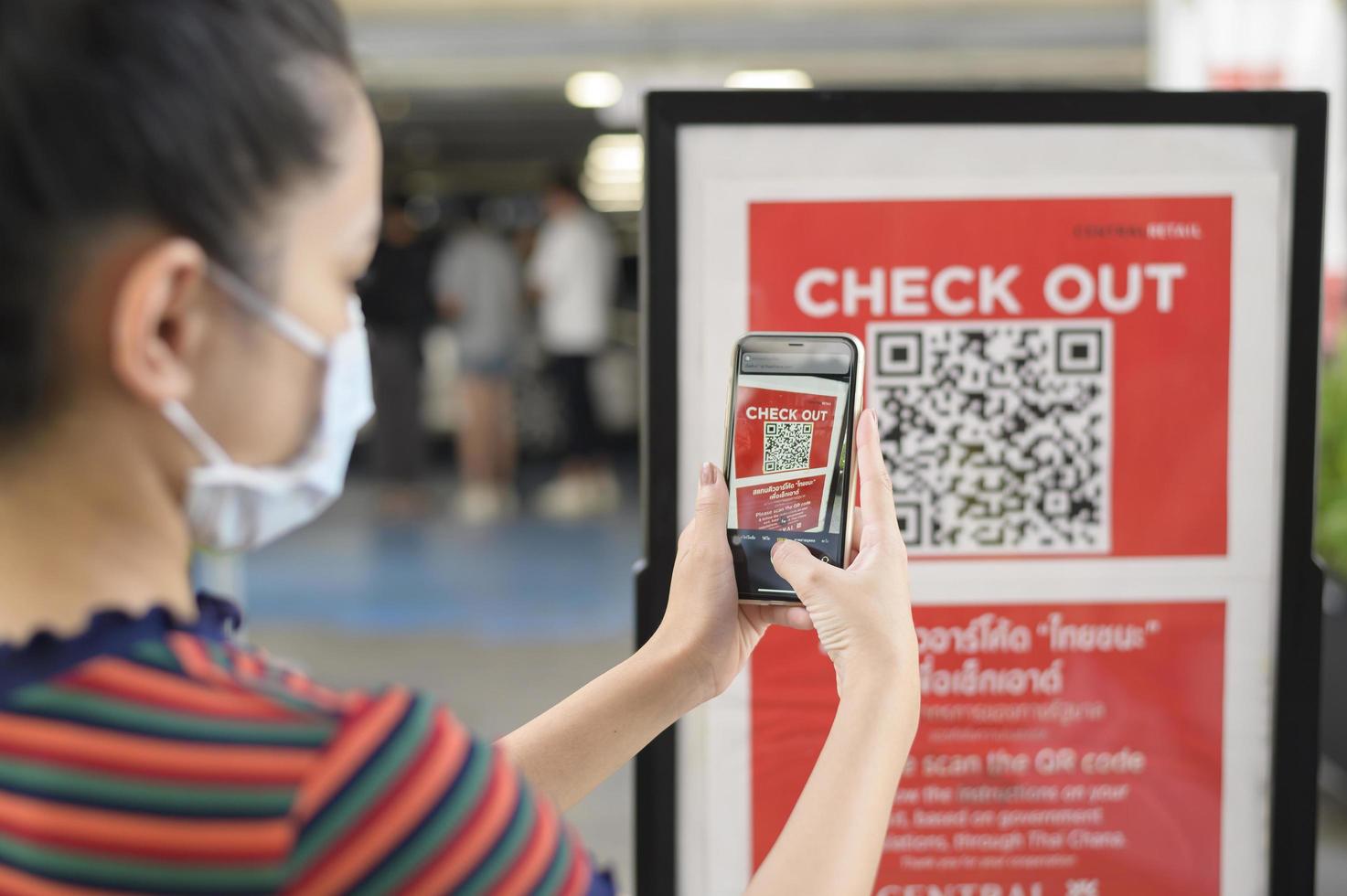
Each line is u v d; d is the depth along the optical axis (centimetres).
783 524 102
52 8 54
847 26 688
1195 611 127
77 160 54
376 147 65
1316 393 125
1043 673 128
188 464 60
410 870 54
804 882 68
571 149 1119
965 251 125
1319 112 123
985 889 129
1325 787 374
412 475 848
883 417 126
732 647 101
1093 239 125
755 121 123
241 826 53
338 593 605
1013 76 721
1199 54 378
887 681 79
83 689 55
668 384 123
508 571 653
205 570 396
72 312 55
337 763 54
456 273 841
